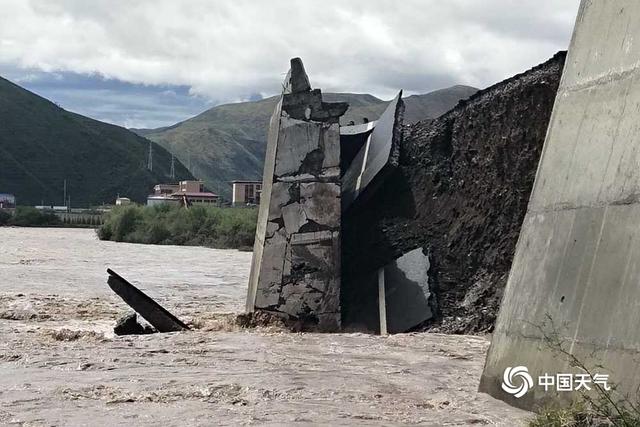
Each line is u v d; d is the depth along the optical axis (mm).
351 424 9430
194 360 14391
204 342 16797
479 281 19453
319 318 19609
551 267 10273
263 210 21828
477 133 21109
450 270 20156
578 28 11523
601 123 10242
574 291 9617
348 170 24750
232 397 11055
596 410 8102
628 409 7992
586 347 9047
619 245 9102
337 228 20031
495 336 11195
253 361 14383
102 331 18875
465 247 20250
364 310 19969
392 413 10055
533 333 10156
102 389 11469
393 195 22625
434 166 22500
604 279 9148
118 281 18594
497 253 19328
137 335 17938
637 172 9188
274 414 9984
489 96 20797
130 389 11516
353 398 11062
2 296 25562
